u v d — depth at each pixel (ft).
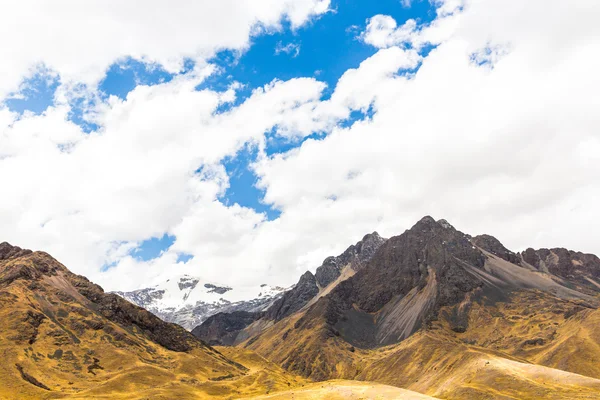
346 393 623.77
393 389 627.05
